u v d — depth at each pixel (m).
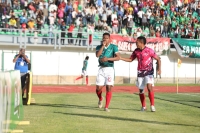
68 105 29.12
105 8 70.19
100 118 22.28
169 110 26.66
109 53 25.67
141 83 26.02
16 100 19.36
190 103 32.09
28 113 24.16
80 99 34.50
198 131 18.59
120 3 70.50
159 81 68.12
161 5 73.56
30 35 63.12
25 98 29.80
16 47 62.28
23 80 30.14
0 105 14.12
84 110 25.95
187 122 21.34
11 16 63.03
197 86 60.62
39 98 35.09
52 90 47.81
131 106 28.94
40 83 63.03
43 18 65.50
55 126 19.42
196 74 69.88
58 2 67.56
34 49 63.03
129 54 65.88
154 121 21.47
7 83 16.36
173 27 71.12
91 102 31.69
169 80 68.56
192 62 69.75
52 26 64.44
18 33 62.69
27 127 19.09
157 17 70.62
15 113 18.89
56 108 26.98
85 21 67.31
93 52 65.31
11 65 62.09
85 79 64.44
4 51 61.94
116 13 69.12
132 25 68.50
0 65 61.66
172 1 74.94
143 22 69.75
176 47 68.12
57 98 35.28
